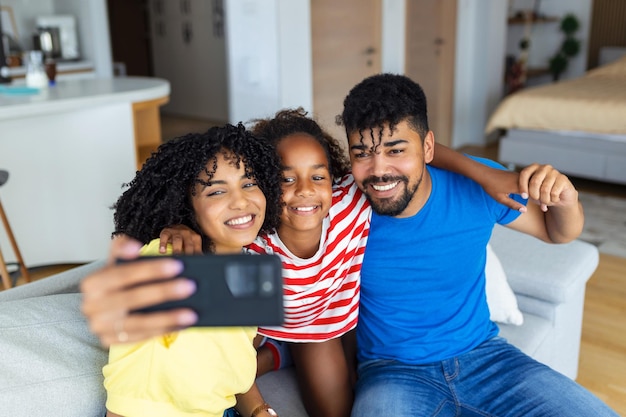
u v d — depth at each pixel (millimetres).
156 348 944
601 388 2246
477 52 6246
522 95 4863
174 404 994
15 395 1013
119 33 7973
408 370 1478
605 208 4305
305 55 4586
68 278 1427
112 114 3139
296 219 1263
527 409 1362
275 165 1171
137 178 1086
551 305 1934
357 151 1364
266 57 4426
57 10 5219
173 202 1072
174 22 7824
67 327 1145
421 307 1493
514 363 1479
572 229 1421
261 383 1576
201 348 990
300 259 1294
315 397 1451
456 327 1516
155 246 1014
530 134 4797
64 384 1070
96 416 1117
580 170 4602
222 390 1061
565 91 4887
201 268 584
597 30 7535
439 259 1464
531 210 1501
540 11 7801
